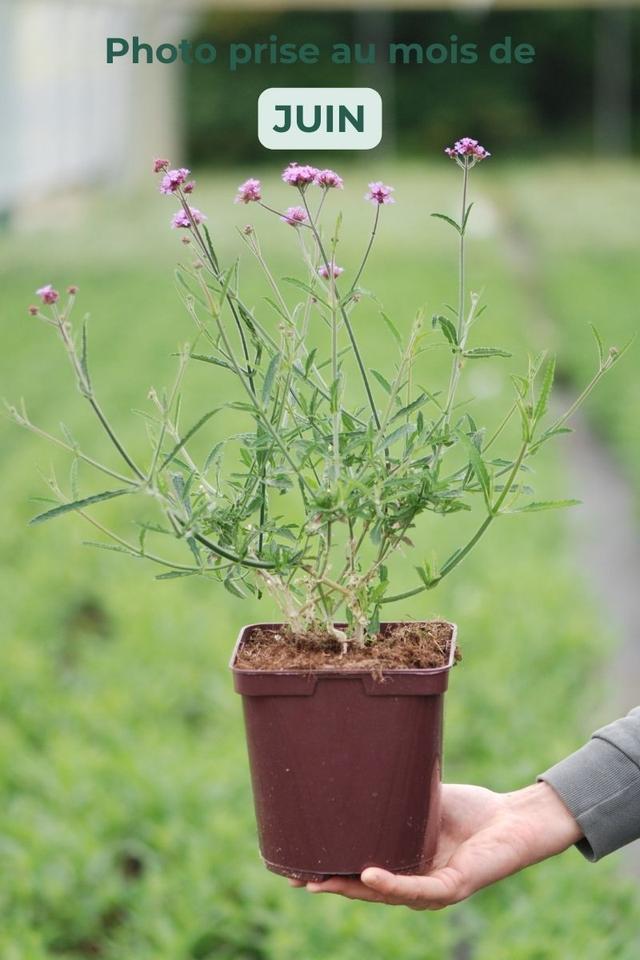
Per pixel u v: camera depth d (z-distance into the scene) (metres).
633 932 4.50
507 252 28.03
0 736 5.91
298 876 2.14
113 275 24.11
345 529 5.68
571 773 2.31
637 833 2.29
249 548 2.15
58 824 5.09
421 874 2.17
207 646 7.06
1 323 19.67
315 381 2.22
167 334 18.33
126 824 5.21
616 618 8.51
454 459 10.12
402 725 2.08
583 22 49.97
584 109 51.03
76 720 6.22
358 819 2.11
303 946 4.30
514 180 41.25
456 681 6.51
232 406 2.03
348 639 2.18
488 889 4.79
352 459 2.12
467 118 50.09
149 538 9.12
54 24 27.83
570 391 15.42
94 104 33.22
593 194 36.22
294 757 2.09
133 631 7.36
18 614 7.77
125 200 34.72
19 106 25.92
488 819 2.34
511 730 6.07
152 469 1.96
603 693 6.79
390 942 4.25
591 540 10.21
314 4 33.16
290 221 2.12
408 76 50.16
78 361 1.93
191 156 49.28
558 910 4.47
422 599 7.50
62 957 4.49
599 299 19.91
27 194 27.98
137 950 4.44
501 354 2.13
